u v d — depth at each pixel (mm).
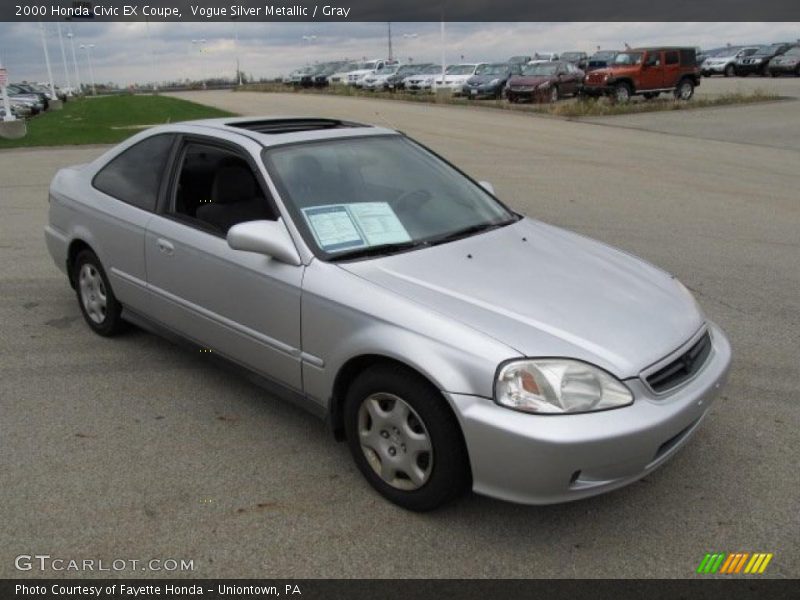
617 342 2918
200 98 43906
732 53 43688
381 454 3145
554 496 2738
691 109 25906
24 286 6156
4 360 4625
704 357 3252
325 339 3244
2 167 13578
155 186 4316
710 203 10078
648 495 3252
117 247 4484
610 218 9094
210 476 3365
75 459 3486
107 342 4926
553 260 3580
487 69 34250
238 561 2803
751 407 4062
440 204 4000
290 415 3957
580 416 2695
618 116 24484
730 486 3312
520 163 13969
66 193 5027
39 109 33125
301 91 47969
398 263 3359
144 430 3773
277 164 3715
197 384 4316
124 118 26172
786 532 2994
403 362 2914
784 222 8867
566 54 40000
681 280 6465
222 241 3771
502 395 2717
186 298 4023
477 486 2840
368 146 4164
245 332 3684
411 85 38062
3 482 3281
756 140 17984
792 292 6125
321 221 3523
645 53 27031
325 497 3215
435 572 2758
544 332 2885
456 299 3059
